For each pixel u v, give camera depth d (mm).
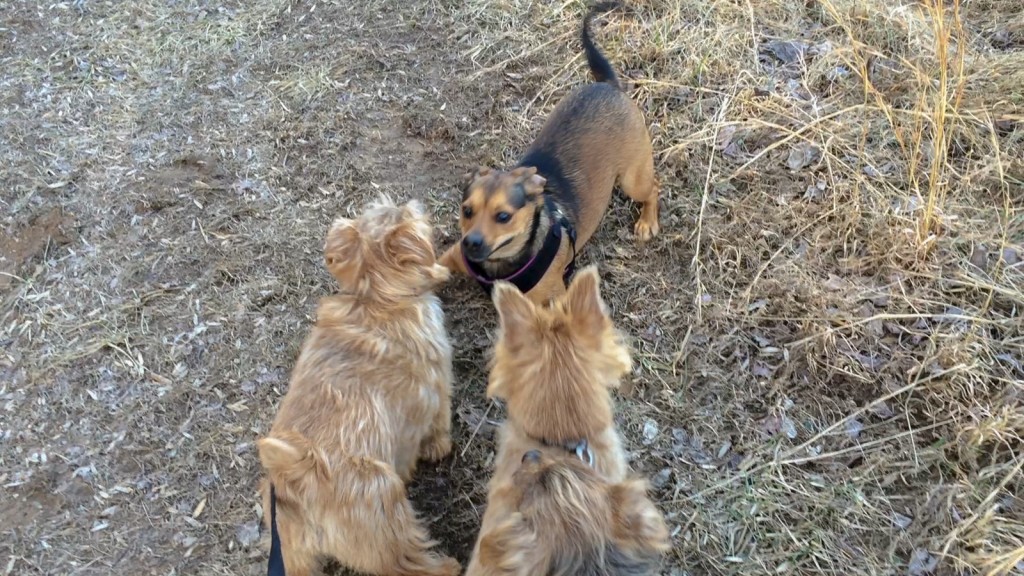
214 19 1611
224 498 979
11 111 1440
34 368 1098
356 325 854
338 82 1476
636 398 1044
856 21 1458
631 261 1192
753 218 1200
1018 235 1116
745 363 1054
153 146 1375
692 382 1050
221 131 1397
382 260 861
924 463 930
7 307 1165
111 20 1616
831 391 1013
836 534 902
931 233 1123
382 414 814
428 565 852
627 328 1114
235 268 1205
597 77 1207
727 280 1142
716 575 891
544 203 1029
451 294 1187
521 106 1416
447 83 1465
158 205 1283
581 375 701
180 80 1489
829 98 1336
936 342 1017
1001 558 806
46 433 1036
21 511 966
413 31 1567
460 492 987
